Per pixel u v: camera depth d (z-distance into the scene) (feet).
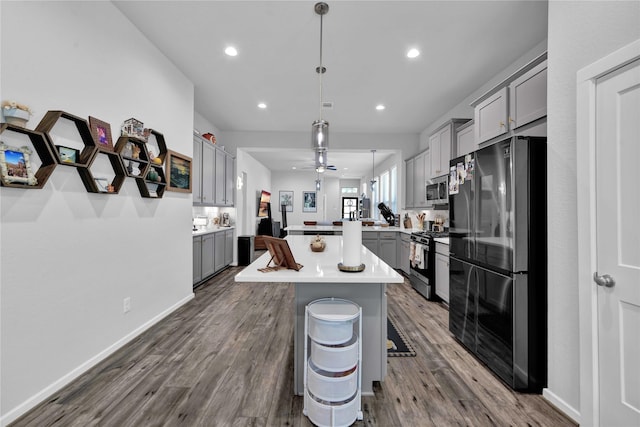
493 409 5.63
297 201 39.37
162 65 9.93
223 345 8.20
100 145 6.92
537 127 7.30
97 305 7.16
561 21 5.66
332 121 17.07
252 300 12.31
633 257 4.40
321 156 8.27
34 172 5.61
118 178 7.72
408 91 12.80
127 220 8.26
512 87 8.04
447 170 13.34
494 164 6.78
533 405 5.76
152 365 7.10
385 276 4.98
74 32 6.45
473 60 10.19
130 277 8.41
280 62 10.44
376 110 15.19
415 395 6.05
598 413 4.90
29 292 5.51
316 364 5.14
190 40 9.19
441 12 7.75
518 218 6.16
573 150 5.42
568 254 5.51
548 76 5.97
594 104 4.95
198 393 6.04
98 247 7.18
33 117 5.56
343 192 44.06
